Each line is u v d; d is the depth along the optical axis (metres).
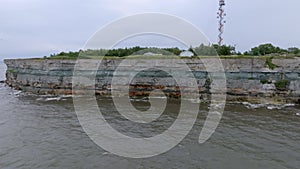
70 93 44.47
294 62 33.06
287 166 14.63
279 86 33.75
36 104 34.97
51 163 15.14
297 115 26.81
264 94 34.38
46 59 46.12
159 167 14.60
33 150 17.19
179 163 15.12
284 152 16.59
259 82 34.72
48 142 18.73
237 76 35.94
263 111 28.94
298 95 33.06
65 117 26.64
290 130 21.36
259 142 18.47
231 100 35.94
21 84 50.94
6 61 61.31
